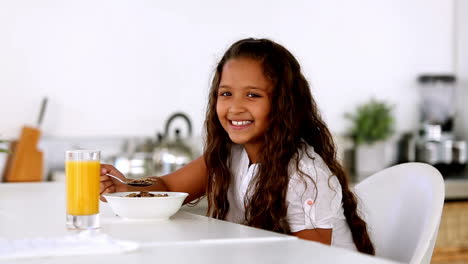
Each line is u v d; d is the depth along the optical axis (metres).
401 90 4.37
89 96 3.65
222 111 1.45
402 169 1.48
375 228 1.49
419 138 4.28
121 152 3.84
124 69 3.73
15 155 3.41
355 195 1.52
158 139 3.72
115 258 0.86
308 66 4.11
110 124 3.70
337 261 0.85
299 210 1.36
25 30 3.50
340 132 4.20
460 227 3.50
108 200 1.28
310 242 0.99
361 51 4.26
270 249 0.93
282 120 1.42
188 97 3.89
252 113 1.41
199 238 1.04
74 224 1.14
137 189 1.55
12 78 3.48
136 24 3.75
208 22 3.91
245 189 1.48
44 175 3.61
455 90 4.34
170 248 0.94
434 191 1.33
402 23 4.37
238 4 3.97
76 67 3.62
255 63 1.42
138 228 1.16
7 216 1.33
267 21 4.02
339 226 1.46
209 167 1.56
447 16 4.47
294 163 1.38
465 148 4.23
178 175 1.63
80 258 0.86
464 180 3.57
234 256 0.88
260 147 1.47
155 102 3.81
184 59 3.87
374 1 4.29
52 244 0.92
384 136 4.15
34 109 3.52
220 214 1.54
